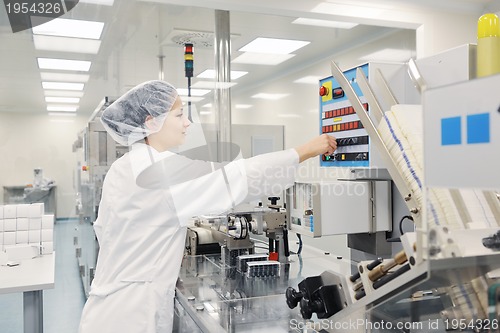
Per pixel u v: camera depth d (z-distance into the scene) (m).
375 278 0.93
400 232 1.49
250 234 2.22
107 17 2.60
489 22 0.99
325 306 1.05
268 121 5.00
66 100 2.95
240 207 2.01
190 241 2.27
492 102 0.52
